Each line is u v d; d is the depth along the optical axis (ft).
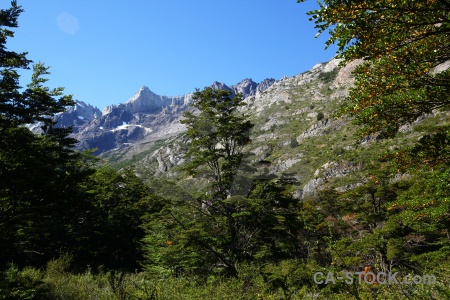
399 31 18.78
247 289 35.78
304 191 239.91
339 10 17.10
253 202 69.67
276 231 74.79
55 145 54.08
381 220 86.79
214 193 76.69
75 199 45.98
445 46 21.52
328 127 371.15
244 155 80.28
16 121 48.67
